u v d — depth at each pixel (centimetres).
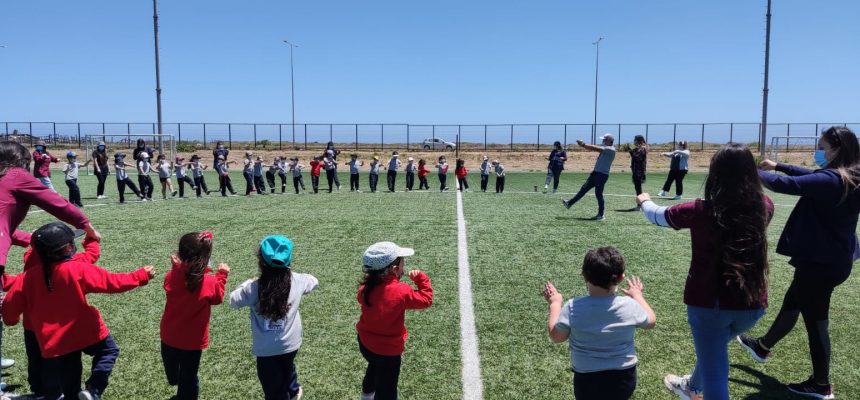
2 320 376
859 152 345
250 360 455
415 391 402
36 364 379
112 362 367
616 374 297
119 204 1489
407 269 746
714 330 299
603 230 1047
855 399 387
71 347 346
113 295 623
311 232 1031
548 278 702
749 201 282
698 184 2245
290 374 360
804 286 366
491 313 568
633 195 1756
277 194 1836
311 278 379
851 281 683
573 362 307
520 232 1027
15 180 368
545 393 400
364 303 350
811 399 387
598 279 296
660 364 445
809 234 352
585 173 3178
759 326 530
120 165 1518
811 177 334
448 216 1245
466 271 734
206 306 365
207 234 369
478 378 423
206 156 4022
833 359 452
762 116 2614
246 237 979
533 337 504
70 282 343
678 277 705
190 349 361
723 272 285
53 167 3172
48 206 378
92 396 341
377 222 1153
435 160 4006
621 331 295
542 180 2577
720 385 302
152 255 835
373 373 369
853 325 529
